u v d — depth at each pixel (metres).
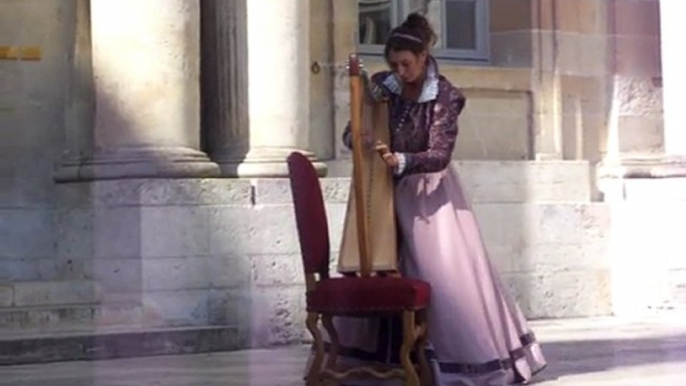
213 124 17.08
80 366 14.30
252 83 16.95
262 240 16.47
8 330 15.42
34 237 17.11
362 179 10.89
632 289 19.55
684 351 14.83
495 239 19.00
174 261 16.19
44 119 17.27
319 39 18.23
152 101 16.38
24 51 17.25
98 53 16.52
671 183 19.47
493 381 11.14
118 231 16.30
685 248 19.41
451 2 19.64
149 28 16.38
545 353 14.70
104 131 16.50
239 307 16.30
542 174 19.42
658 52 20.27
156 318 16.06
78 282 16.44
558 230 19.33
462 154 19.30
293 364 14.29
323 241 10.89
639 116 20.12
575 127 19.92
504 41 19.83
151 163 16.25
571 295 19.38
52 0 17.30
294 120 17.02
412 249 11.09
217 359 14.90
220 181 16.42
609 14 20.11
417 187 11.14
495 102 19.50
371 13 19.08
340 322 11.19
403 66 11.07
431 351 11.04
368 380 11.05
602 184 19.88
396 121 11.20
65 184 16.94
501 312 11.34
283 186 16.66
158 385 12.60
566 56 19.88
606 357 14.26
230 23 16.98
